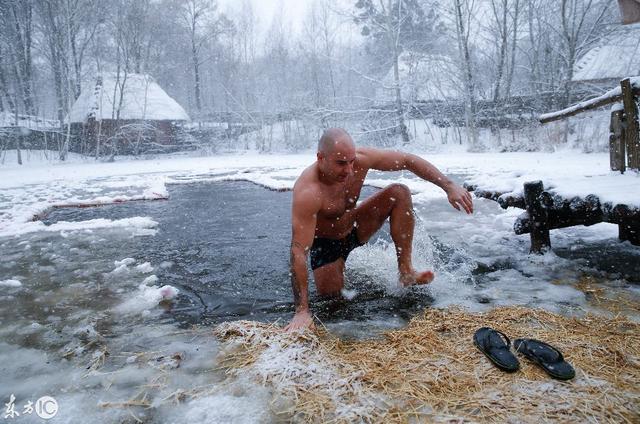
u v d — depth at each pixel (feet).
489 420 4.89
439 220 17.20
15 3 93.66
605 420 4.79
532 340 6.36
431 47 84.17
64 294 10.38
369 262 11.71
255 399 5.57
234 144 100.73
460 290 9.38
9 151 90.02
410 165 9.37
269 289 10.30
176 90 136.05
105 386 6.10
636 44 63.00
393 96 84.12
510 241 13.34
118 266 12.73
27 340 7.87
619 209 8.54
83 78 97.50
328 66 98.89
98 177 46.60
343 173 7.88
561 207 10.21
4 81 99.09
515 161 42.80
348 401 5.40
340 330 7.67
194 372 6.39
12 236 17.37
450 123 80.79
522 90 77.97
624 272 9.86
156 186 33.60
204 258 13.29
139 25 94.12
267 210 21.98
